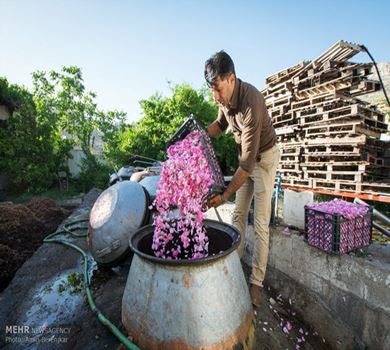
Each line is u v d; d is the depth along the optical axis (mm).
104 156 11977
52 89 15125
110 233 2451
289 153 5527
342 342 1990
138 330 1552
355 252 2135
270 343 1892
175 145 2043
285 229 2705
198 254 1965
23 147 10445
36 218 4582
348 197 4730
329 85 4496
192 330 1426
